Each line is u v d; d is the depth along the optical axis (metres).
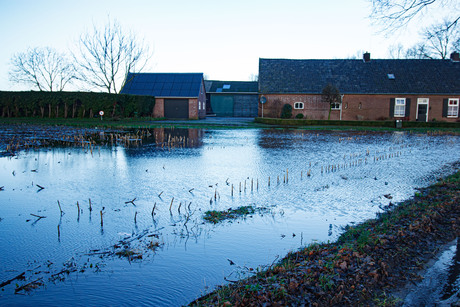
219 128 26.17
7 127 21.70
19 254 4.54
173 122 30.52
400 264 4.24
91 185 8.09
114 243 4.91
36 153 12.51
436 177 9.56
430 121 32.25
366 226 5.53
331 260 4.11
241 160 11.91
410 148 16.22
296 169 10.47
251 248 4.80
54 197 7.07
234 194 7.55
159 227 5.54
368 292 3.60
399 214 6.00
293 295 3.42
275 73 34.81
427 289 3.70
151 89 37.16
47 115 29.92
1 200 6.83
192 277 4.00
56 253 4.58
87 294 3.63
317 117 33.69
